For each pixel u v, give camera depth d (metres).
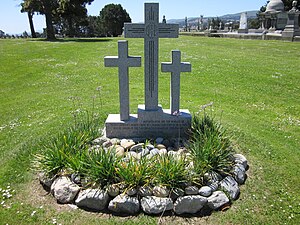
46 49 21.77
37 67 15.67
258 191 4.98
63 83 12.45
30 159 5.88
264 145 6.54
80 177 4.82
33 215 4.41
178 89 6.31
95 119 7.77
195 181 4.75
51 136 6.87
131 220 4.34
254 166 5.70
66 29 57.12
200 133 5.75
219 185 4.84
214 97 10.32
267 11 41.22
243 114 8.78
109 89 11.28
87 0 36.72
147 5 5.84
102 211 4.50
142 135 6.43
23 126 7.79
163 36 6.03
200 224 4.29
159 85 11.85
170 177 4.59
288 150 6.40
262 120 8.30
